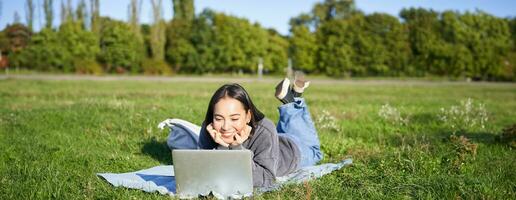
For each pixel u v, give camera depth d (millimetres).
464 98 18656
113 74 48656
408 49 51469
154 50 51969
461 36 50500
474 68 49812
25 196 4102
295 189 4223
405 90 25312
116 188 4402
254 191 4148
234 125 4121
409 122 9805
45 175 4762
